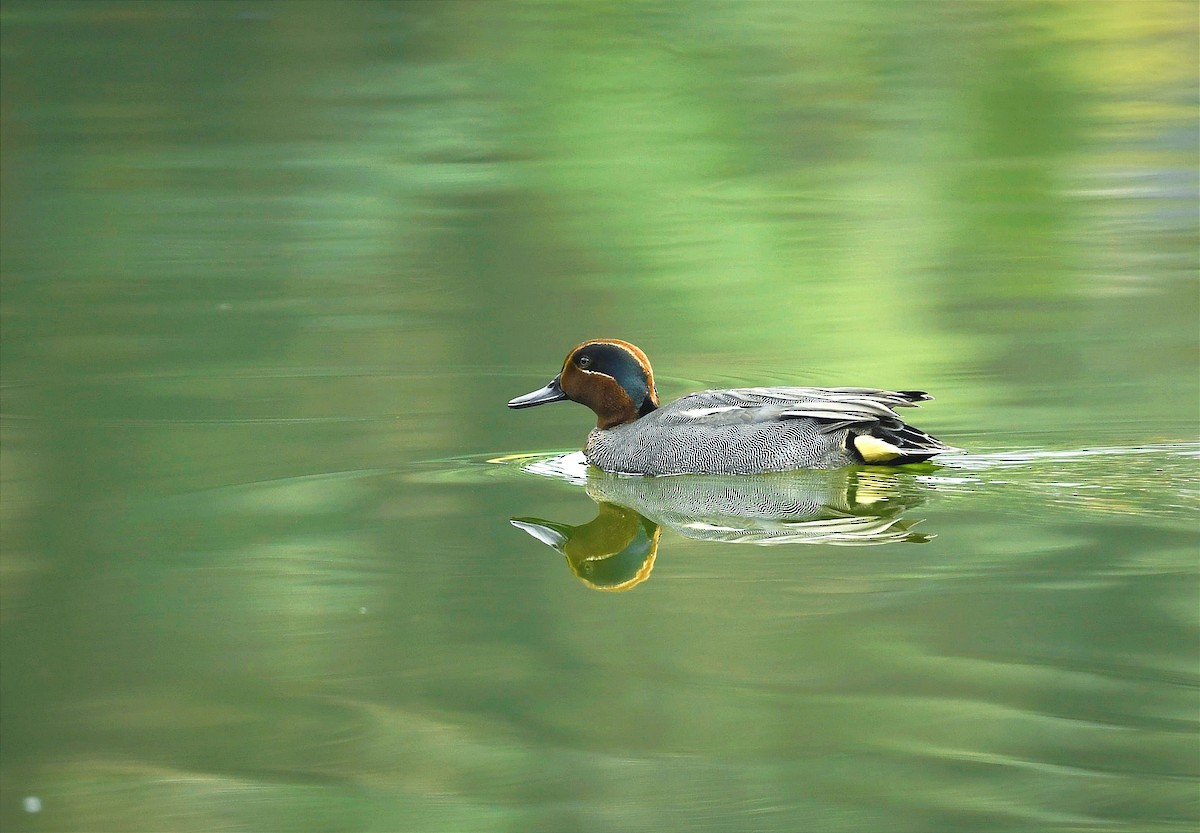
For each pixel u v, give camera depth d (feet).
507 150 101.30
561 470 46.80
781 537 39.75
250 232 81.87
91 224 83.71
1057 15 137.18
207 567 37.73
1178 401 51.42
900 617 33.73
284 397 54.65
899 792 26.55
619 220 83.92
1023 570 36.45
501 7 142.92
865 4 143.64
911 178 92.79
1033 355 58.08
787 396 46.65
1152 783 26.68
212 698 30.30
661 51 128.88
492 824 25.99
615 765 27.73
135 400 54.08
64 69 122.52
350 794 27.07
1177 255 73.61
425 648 32.71
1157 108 110.52
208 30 136.36
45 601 35.47
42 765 28.02
